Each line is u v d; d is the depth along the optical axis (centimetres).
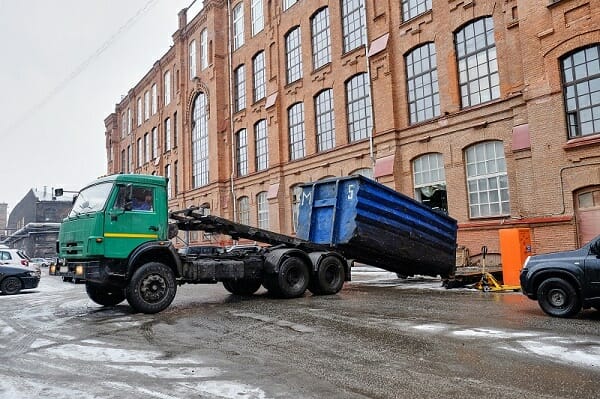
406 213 1255
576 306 770
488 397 412
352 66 2222
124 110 5541
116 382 483
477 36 1700
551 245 1363
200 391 448
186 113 3884
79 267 947
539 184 1397
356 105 2217
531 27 1428
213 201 3350
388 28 2036
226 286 1341
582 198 1324
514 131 1512
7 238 8144
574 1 1323
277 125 2725
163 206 1019
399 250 1234
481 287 1197
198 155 3719
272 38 2831
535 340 612
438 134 1795
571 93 1347
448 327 711
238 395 434
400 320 782
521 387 434
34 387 471
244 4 3170
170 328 785
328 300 1080
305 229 1305
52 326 845
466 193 1686
